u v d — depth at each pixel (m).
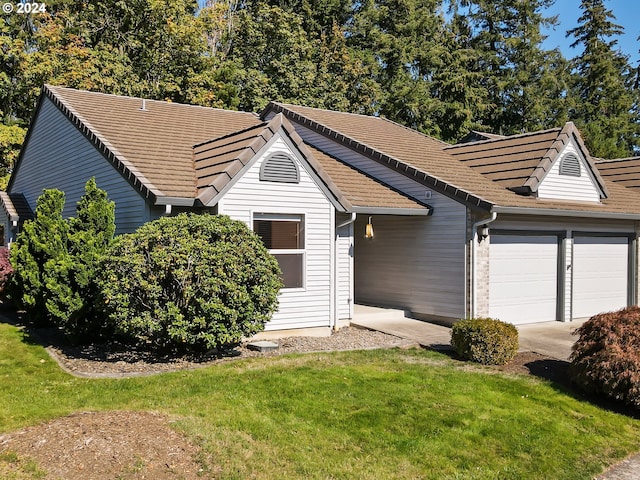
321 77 31.03
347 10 36.06
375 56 34.69
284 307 10.91
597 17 41.75
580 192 14.61
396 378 8.03
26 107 26.25
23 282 11.61
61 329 11.20
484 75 35.41
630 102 38.75
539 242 13.88
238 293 8.29
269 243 10.75
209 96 26.53
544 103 36.00
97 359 8.89
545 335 12.27
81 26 25.89
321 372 8.16
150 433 5.26
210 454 5.07
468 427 6.32
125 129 13.73
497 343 9.17
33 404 6.47
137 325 7.94
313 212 11.19
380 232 14.63
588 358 7.81
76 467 4.55
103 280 8.39
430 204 13.21
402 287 14.00
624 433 6.62
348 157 15.69
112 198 12.01
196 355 9.05
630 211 15.03
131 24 27.39
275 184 10.66
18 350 9.49
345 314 12.56
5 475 4.44
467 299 12.27
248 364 8.55
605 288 15.44
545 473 5.40
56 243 10.24
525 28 36.34
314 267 11.25
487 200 11.84
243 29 31.19
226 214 10.06
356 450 5.58
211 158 11.61
